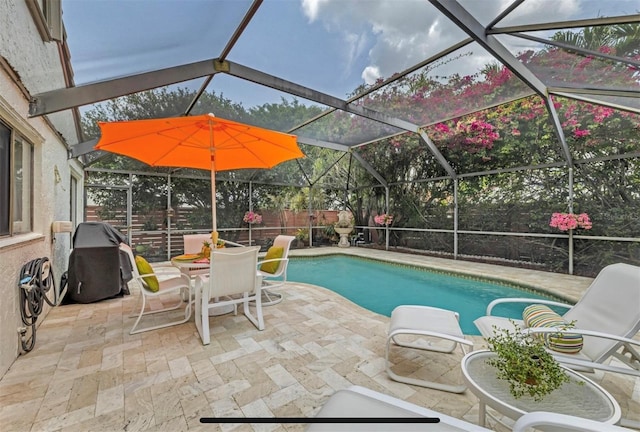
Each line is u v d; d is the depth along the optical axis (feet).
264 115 18.01
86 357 8.27
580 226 17.95
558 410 4.55
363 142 25.53
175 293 15.46
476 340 9.70
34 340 8.73
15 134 8.96
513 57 11.41
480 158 22.44
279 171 29.45
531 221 20.61
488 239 23.04
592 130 16.37
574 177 18.51
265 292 14.42
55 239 13.42
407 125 20.17
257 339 9.58
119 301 13.79
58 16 7.48
